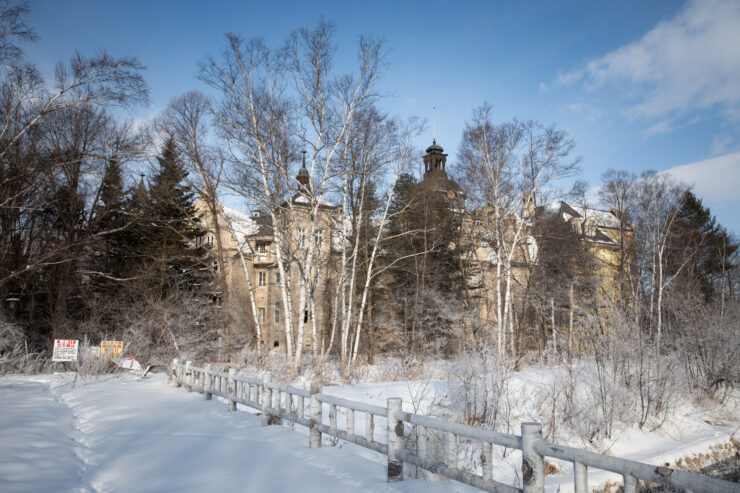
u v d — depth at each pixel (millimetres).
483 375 11906
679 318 21797
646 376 14555
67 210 28453
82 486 5375
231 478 5617
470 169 25859
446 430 5051
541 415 12617
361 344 30984
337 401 6836
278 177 21969
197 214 36750
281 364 20953
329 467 6121
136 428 8734
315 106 21984
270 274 42719
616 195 36594
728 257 40500
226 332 26094
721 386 18562
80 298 29891
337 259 28000
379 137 22969
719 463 13141
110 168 27938
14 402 11578
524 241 29453
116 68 21812
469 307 31297
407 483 5461
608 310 15570
